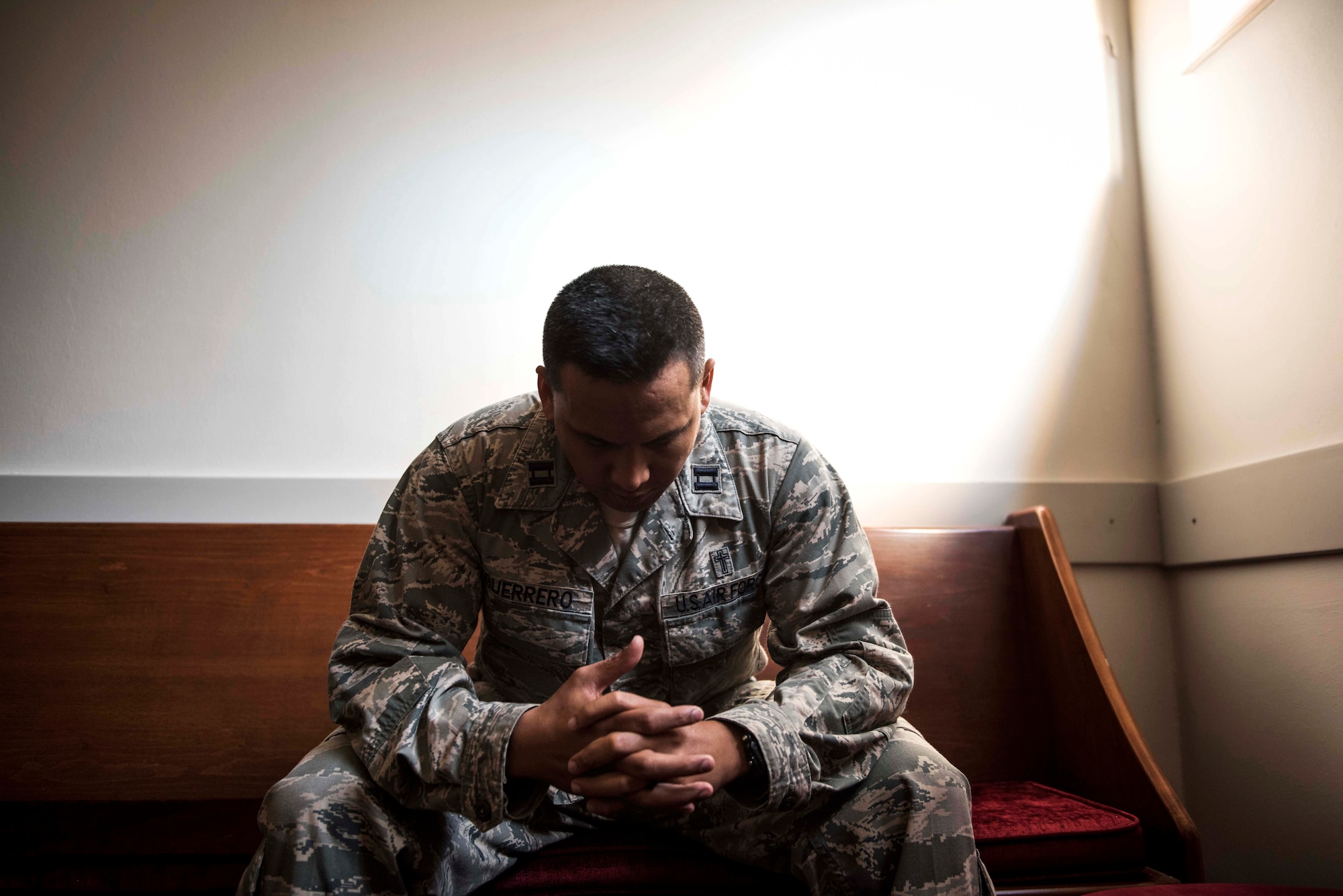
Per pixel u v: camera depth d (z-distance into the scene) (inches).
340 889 39.5
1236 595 74.4
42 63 84.9
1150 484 84.4
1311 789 65.6
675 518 49.6
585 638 48.8
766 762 39.8
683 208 86.4
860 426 84.1
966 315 86.4
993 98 89.0
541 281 84.8
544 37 88.1
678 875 46.6
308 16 87.4
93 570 70.7
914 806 42.9
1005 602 76.0
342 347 82.9
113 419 80.1
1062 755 70.9
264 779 65.9
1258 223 72.0
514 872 46.7
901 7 89.6
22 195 82.7
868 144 88.0
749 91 88.2
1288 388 68.4
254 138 85.4
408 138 86.4
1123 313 87.4
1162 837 59.6
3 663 67.5
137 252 82.7
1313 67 65.8
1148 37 87.7
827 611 49.0
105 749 65.9
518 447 50.2
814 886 44.3
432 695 42.7
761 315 85.2
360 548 73.3
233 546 72.5
